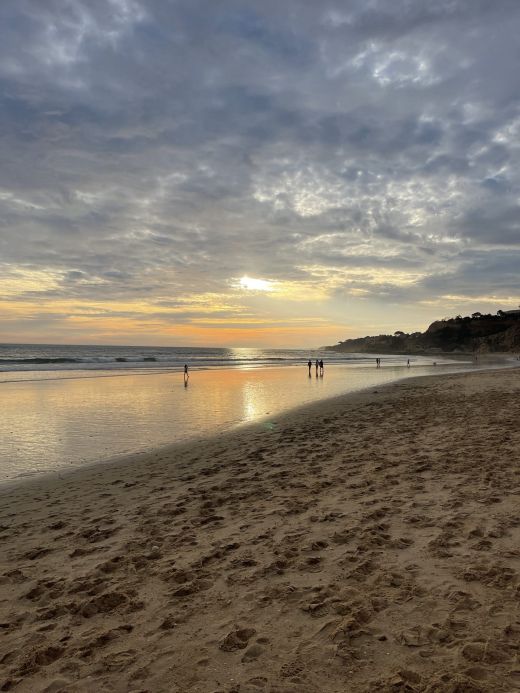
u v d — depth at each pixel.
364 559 4.10
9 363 51.91
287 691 2.49
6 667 2.86
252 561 4.24
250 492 6.61
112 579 4.05
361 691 2.45
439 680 2.47
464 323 184.38
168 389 25.72
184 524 5.43
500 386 22.34
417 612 3.17
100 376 36.22
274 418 14.77
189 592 3.72
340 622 3.12
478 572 3.68
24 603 3.71
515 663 2.57
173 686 2.60
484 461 7.29
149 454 9.99
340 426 12.25
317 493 6.30
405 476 6.79
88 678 2.71
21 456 9.92
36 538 5.26
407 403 16.67
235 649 2.91
